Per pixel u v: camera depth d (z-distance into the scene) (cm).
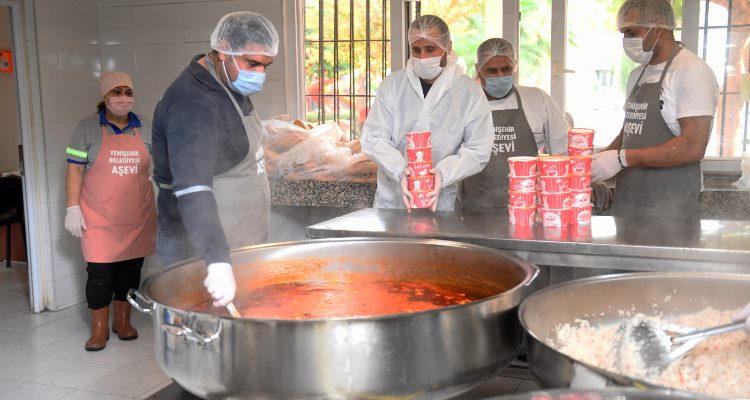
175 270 159
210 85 203
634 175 272
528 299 135
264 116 455
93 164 381
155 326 135
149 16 466
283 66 443
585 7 389
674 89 256
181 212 175
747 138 363
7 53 623
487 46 308
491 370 133
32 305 459
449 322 124
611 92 392
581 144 213
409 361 121
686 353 129
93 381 352
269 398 122
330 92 448
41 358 382
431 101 279
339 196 366
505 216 231
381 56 433
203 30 454
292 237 415
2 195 571
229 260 162
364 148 284
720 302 149
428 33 267
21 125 442
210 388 126
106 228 385
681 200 265
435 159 284
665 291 150
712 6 360
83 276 480
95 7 475
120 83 371
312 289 180
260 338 120
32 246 454
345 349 119
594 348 133
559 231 203
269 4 440
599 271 217
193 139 185
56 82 452
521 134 322
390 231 206
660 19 250
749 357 129
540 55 402
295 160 381
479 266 171
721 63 364
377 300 172
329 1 438
